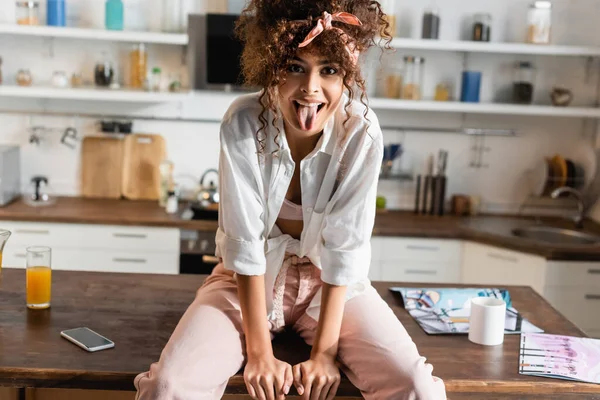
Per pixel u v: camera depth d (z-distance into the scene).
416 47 4.14
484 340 2.21
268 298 2.17
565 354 2.16
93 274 2.69
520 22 4.44
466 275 4.04
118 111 4.40
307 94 1.82
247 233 2.00
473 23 4.30
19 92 4.03
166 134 4.43
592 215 4.51
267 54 1.81
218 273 2.31
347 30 1.84
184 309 2.38
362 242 2.05
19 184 4.36
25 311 2.29
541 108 4.25
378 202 4.46
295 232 2.17
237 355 1.96
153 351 2.04
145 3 4.29
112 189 4.43
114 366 1.92
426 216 4.40
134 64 4.20
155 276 2.71
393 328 2.01
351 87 1.91
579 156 4.52
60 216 3.88
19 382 1.88
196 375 1.82
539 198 4.59
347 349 2.00
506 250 3.85
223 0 4.28
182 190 4.48
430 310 2.46
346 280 2.01
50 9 4.05
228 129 2.00
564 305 3.75
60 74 4.16
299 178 2.09
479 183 4.59
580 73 4.54
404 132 4.53
